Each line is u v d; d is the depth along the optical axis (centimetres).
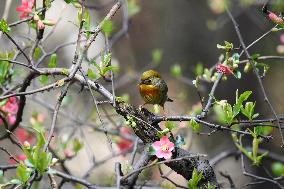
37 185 891
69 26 1689
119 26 1789
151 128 630
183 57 1880
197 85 678
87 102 1307
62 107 1138
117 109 622
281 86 1611
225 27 1770
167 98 712
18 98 855
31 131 982
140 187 716
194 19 1938
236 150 1067
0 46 1072
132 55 1894
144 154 648
